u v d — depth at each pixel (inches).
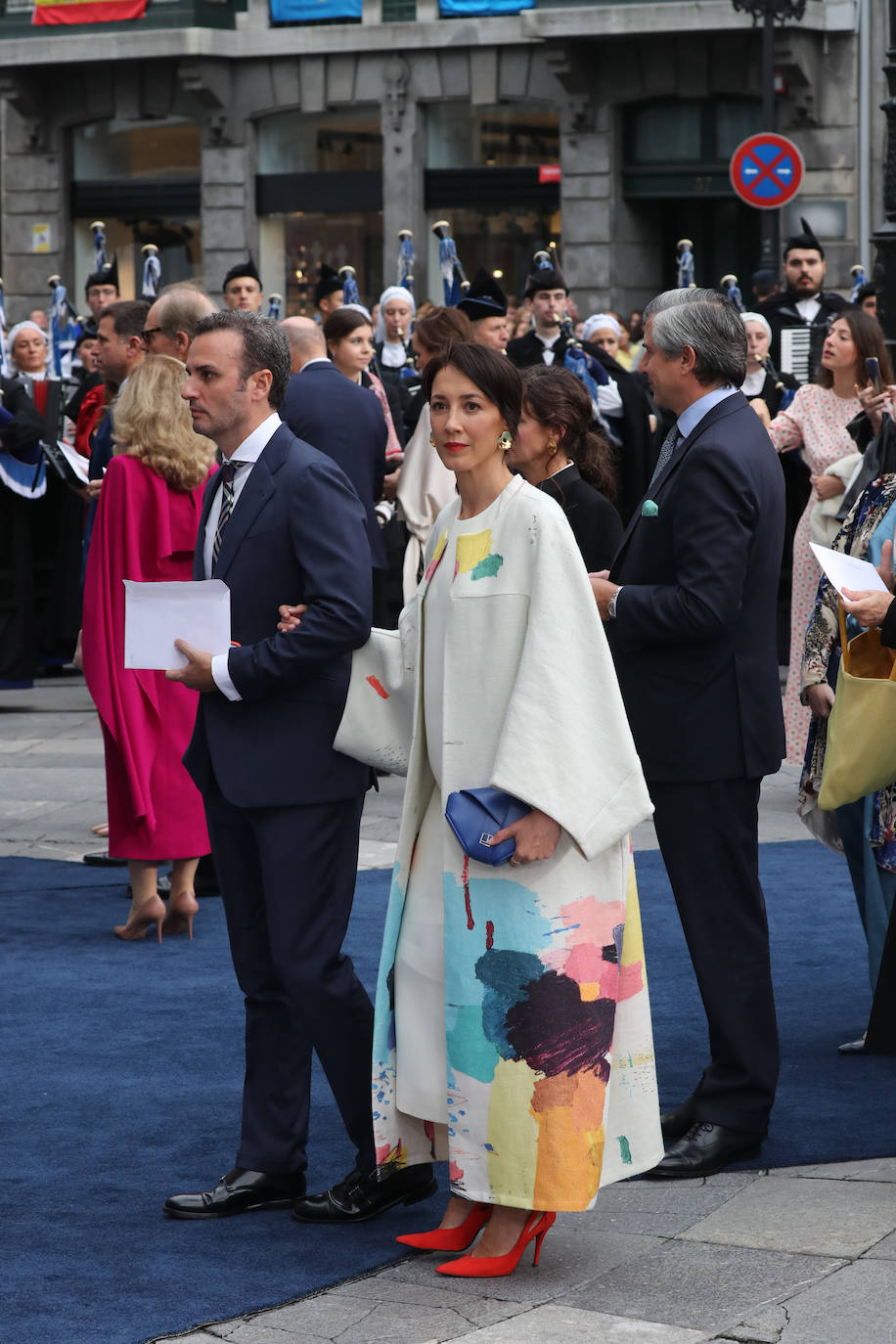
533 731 181.8
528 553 186.2
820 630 267.1
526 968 184.1
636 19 1068.5
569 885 185.3
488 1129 185.3
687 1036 270.1
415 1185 210.4
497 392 187.8
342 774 205.8
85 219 1255.5
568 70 1104.8
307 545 203.3
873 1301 178.9
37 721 546.9
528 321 807.1
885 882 258.1
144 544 320.8
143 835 321.1
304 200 1201.4
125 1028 277.3
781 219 1072.8
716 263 1138.0
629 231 1137.4
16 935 331.9
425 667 193.6
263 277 1219.9
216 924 341.1
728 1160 219.9
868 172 1048.8
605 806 183.0
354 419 394.6
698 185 1111.6
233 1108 243.8
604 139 1118.4
